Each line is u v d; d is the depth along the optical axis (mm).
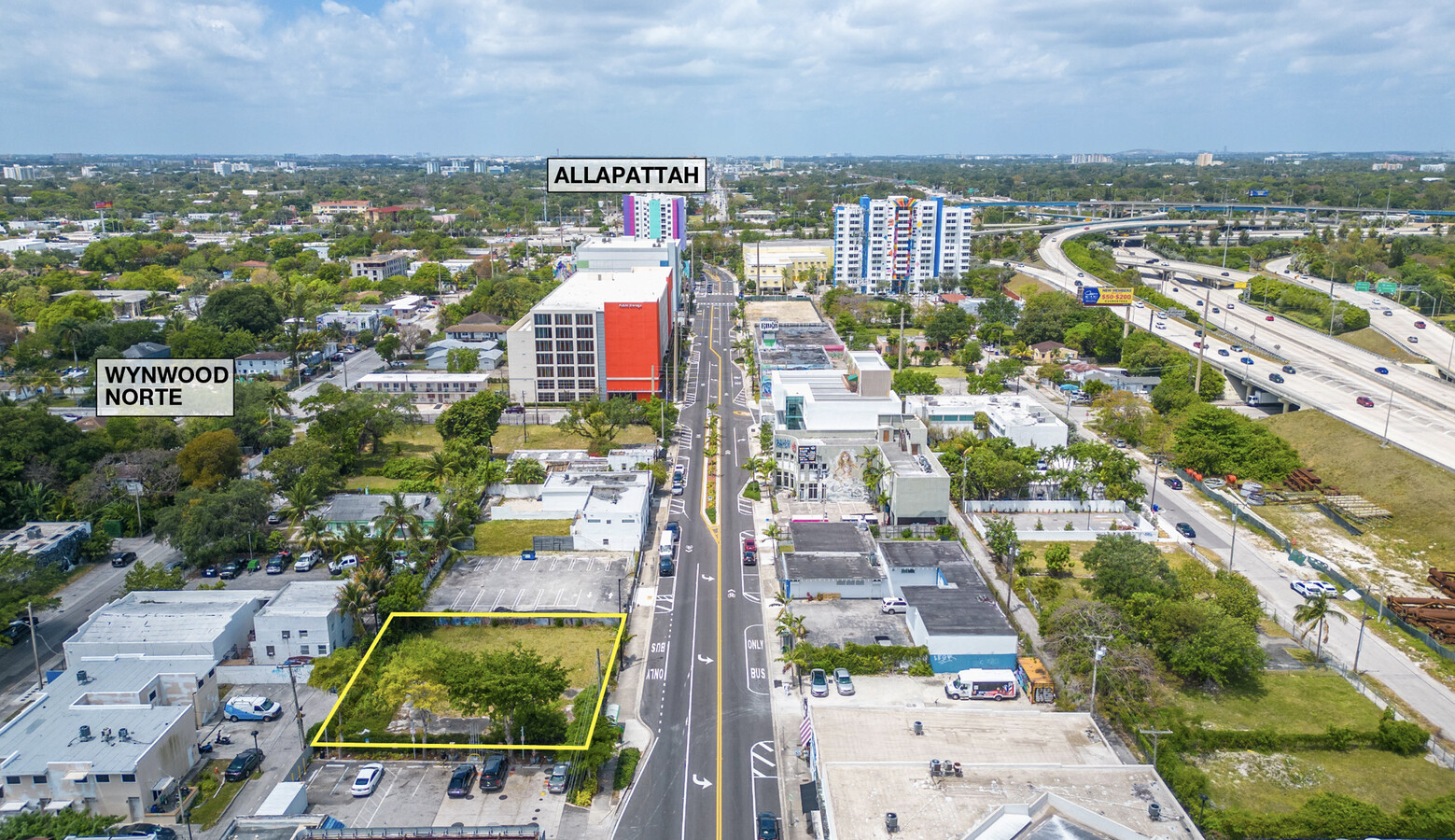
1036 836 70625
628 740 97938
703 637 119125
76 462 158625
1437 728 100688
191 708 93500
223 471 156625
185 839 81875
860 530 144125
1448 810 82000
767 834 82312
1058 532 150625
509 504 162000
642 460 178875
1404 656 116125
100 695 95625
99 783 84125
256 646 110688
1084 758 83625
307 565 137500
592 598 127250
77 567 139625
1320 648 115625
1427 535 151625
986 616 113375
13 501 148500
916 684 108000
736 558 143000
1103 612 107875
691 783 91062
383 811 84562
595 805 87375
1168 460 191375
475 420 188125
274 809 79875
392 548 135500
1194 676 109125
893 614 122375
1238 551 147500
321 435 178750
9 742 87562
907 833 71875
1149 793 76938
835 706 101188
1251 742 96000
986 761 83062
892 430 168250
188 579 134375
